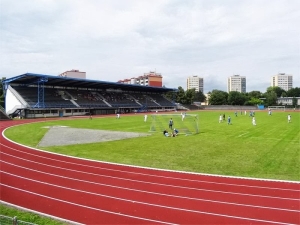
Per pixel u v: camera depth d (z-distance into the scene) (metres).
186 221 10.52
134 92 115.19
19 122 55.22
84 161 19.92
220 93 149.25
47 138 31.25
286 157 20.50
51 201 12.57
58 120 60.97
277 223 10.27
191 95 143.00
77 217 10.95
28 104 69.81
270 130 37.66
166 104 118.06
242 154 21.86
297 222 10.34
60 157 21.25
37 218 10.78
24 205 12.16
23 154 22.36
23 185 14.76
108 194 13.36
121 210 11.55
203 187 14.18
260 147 24.70
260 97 155.75
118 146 26.02
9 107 73.69
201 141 28.67
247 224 10.21
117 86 95.50
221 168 17.73
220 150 23.64
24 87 77.69
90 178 15.90
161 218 10.80
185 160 20.06
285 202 12.11
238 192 13.38
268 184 14.45
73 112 81.19
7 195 13.34
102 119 63.34
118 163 19.28
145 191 13.71
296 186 14.10
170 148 24.81
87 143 27.77
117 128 42.16
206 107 131.75
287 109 122.19
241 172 16.75
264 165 18.33
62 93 86.19
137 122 53.41
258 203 12.04
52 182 15.23
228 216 10.87
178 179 15.55
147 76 155.00
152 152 23.05
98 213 11.30
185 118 63.78
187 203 12.16
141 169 17.72
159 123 50.31
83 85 88.75
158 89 111.12
